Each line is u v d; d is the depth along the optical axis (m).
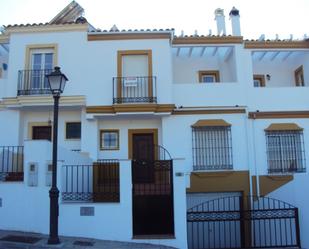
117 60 14.87
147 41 15.02
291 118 15.66
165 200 10.57
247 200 14.82
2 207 10.12
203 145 15.16
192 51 16.50
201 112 15.38
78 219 9.83
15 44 14.93
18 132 14.77
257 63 17.58
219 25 17.53
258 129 15.49
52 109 14.95
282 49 16.14
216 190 14.91
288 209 10.97
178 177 10.00
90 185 12.73
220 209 14.95
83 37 14.96
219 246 13.01
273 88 15.76
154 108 14.42
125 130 15.28
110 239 9.73
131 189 9.95
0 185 10.21
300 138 15.52
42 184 10.05
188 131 15.20
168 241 9.66
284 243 11.60
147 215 10.49
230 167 15.07
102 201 10.19
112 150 15.12
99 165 12.77
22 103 14.34
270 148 15.41
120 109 14.31
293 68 17.64
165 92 14.72
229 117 15.45
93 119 14.66
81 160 13.05
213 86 15.56
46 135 15.31
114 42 15.00
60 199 10.02
